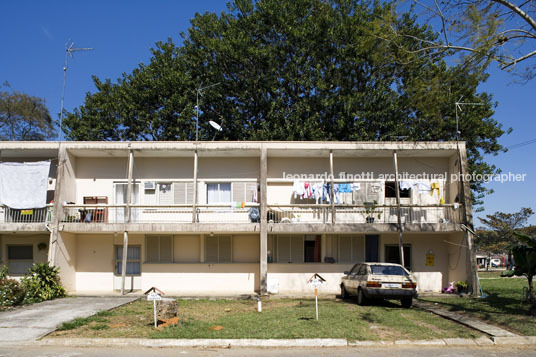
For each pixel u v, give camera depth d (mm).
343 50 27375
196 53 30453
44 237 22672
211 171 22547
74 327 12312
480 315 13961
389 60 15938
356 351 10289
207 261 22484
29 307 15977
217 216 21891
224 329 11859
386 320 13055
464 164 20906
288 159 22688
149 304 16812
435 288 22219
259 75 29125
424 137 27750
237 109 29641
